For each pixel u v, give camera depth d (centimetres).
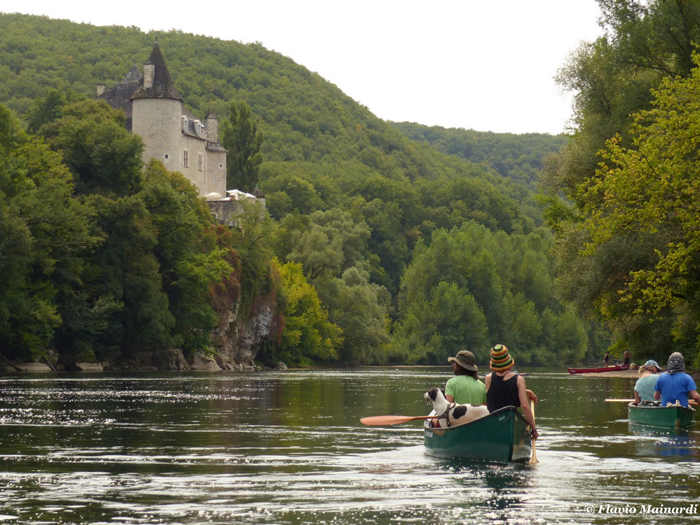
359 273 13350
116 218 7231
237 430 1848
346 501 1007
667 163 3259
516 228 19638
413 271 13838
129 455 1413
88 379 4881
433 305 12800
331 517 918
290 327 10406
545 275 14838
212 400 2950
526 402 1335
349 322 11388
